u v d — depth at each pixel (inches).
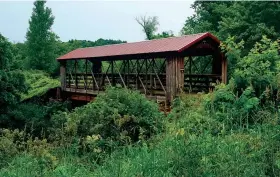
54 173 253.0
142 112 377.4
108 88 422.3
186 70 958.4
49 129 440.5
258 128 271.6
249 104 312.3
